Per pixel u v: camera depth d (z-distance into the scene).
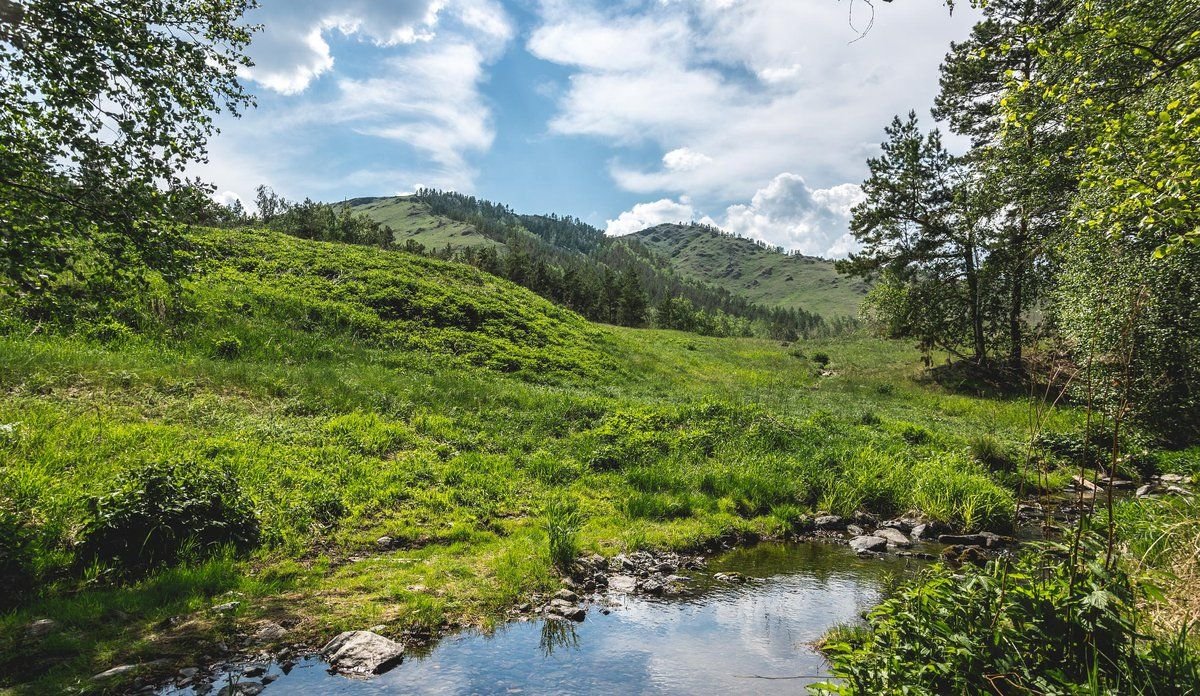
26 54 8.97
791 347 54.03
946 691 4.16
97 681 5.34
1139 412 16.86
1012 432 22.95
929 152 36.75
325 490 11.00
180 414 13.30
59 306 9.12
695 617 7.86
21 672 5.37
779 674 6.25
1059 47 10.25
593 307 115.38
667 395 28.42
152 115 10.10
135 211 9.30
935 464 16.03
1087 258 17.08
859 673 4.50
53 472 9.54
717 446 16.86
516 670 6.21
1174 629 4.72
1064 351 4.78
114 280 9.78
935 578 5.17
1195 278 14.96
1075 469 17.11
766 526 12.36
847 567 10.17
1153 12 9.05
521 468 14.37
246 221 76.06
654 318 126.50
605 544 10.63
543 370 29.36
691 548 10.98
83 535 7.62
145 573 7.57
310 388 17.02
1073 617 4.05
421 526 10.64
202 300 23.77
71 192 8.98
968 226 32.97
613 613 7.94
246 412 14.52
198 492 8.70
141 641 6.14
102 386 13.88
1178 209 8.32
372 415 15.74
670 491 13.77
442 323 31.66
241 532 8.81
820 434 18.83
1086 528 4.37
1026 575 4.52
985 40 29.42
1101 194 12.70
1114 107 10.10
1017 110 11.13
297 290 29.31
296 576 8.27
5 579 6.73
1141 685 3.76
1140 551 6.20
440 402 18.64
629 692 5.83
